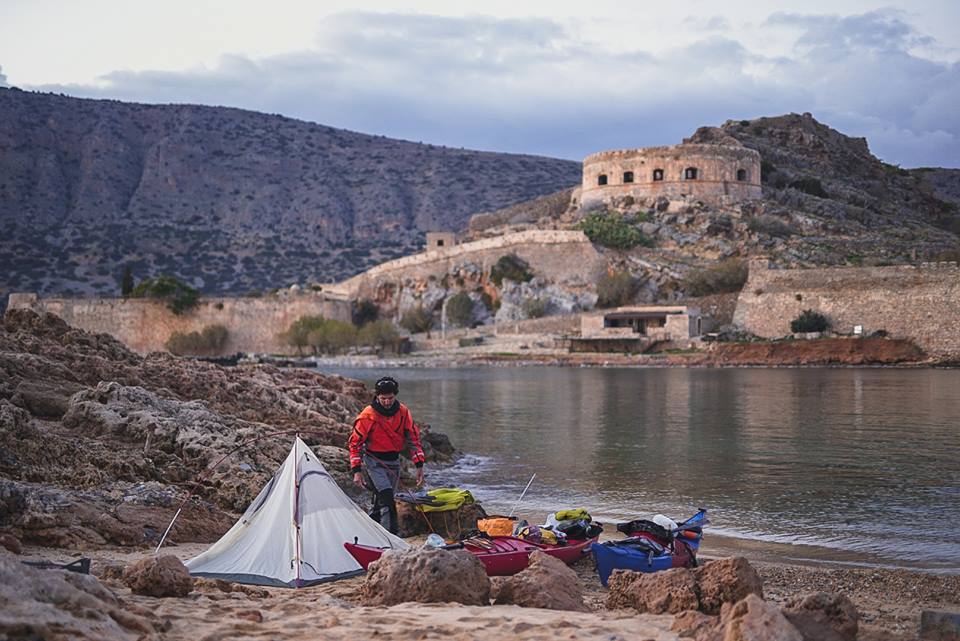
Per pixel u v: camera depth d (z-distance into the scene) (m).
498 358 124.75
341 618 10.43
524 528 16.45
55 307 147.38
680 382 82.06
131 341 147.88
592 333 127.50
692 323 125.75
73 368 26.67
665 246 150.00
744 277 132.75
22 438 18.97
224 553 14.02
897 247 145.62
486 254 156.38
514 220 197.50
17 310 31.45
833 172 194.25
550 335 132.75
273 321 150.62
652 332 124.94
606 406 57.62
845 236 150.50
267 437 23.31
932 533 20.91
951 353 111.00
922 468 31.14
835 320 119.81
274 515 14.24
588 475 29.77
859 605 14.28
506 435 41.91
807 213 161.88
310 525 14.11
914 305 114.50
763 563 17.98
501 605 11.66
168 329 148.75
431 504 18.88
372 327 140.00
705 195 162.50
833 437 40.22
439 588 11.45
